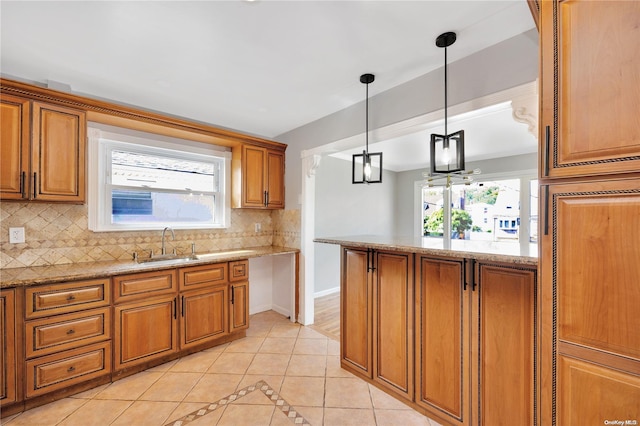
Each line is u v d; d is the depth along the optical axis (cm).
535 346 143
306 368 245
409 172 616
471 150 468
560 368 108
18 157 204
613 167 96
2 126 198
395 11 156
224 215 351
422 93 223
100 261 265
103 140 271
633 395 94
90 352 212
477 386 163
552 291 109
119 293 225
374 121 260
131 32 171
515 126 340
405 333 197
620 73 95
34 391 190
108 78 228
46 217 240
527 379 146
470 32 173
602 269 99
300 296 348
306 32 173
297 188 354
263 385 221
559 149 107
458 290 171
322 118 316
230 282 294
